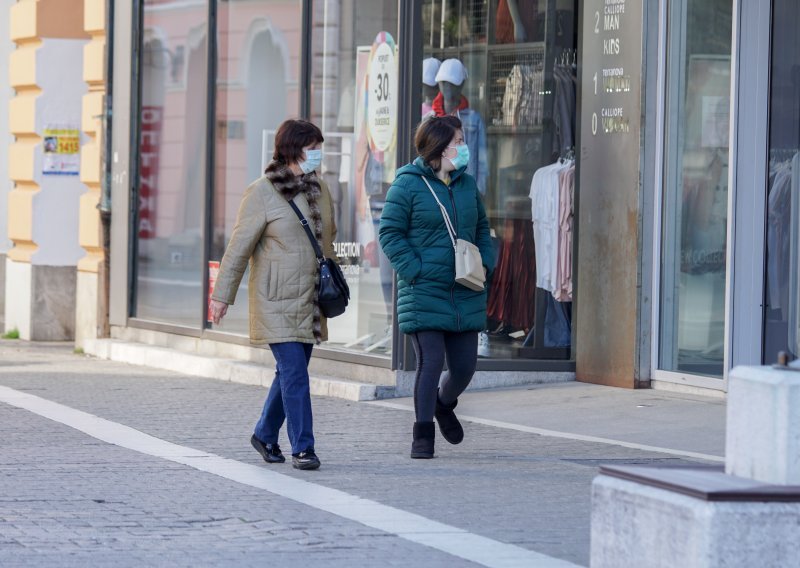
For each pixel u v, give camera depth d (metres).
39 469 20.03
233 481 19.30
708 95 26.75
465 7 28.89
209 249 34.94
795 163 25.69
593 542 12.93
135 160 37.81
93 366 35.38
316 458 20.31
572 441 22.88
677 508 11.75
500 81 29.30
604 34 27.81
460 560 14.72
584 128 28.25
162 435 23.59
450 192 20.97
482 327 21.14
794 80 25.75
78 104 43.28
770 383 12.05
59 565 14.41
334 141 30.52
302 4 31.31
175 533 15.96
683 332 27.23
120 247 38.22
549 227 29.08
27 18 43.41
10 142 47.22
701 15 26.81
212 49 34.88
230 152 34.44
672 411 25.20
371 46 29.38
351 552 15.06
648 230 27.36
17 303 44.66
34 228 43.44
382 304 28.84
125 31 37.88
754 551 11.52
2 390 29.69
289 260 20.22
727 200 26.27
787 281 25.75
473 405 26.61
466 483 19.22
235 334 33.72
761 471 12.14
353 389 27.88
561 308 29.22
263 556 14.86
